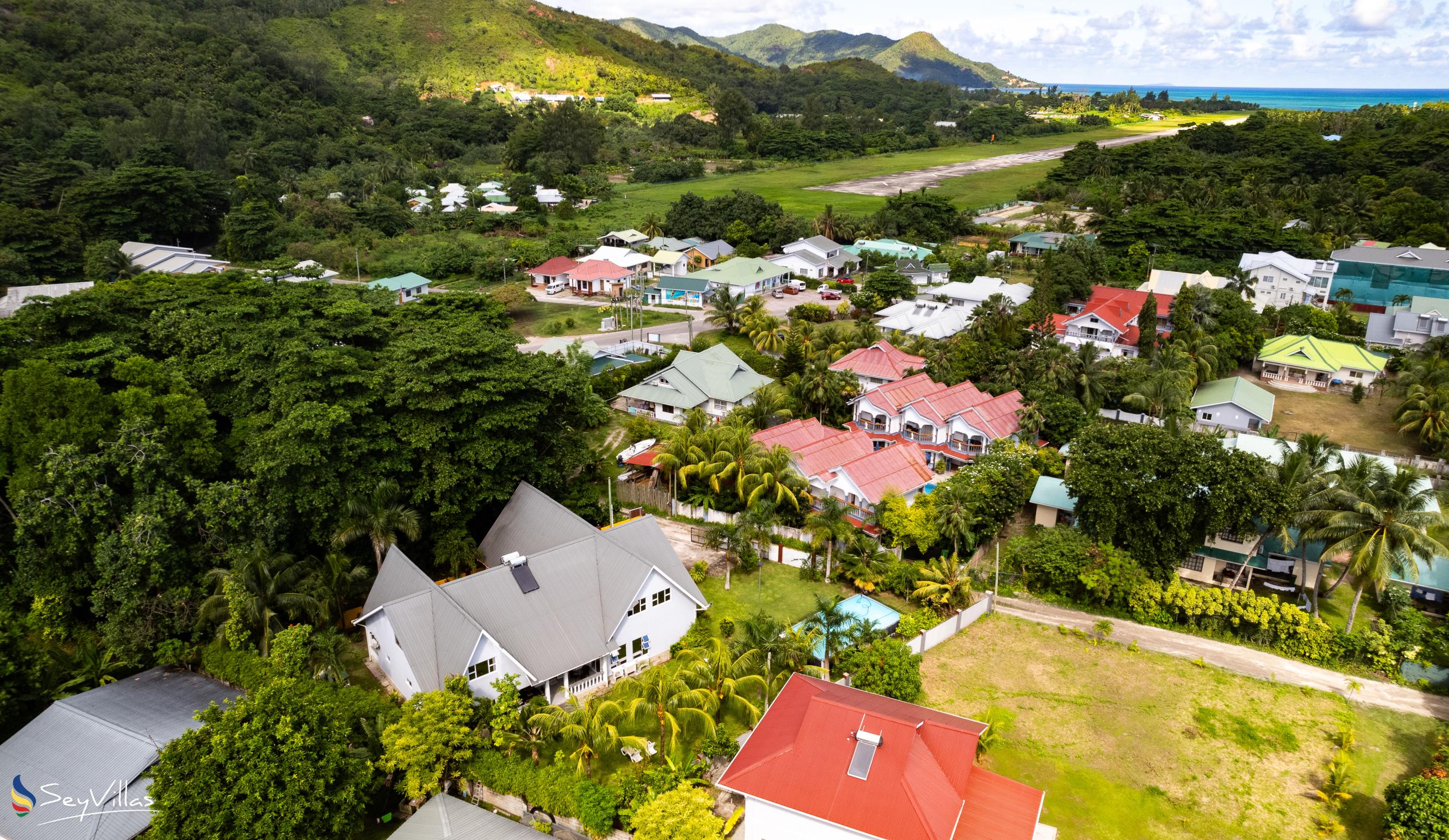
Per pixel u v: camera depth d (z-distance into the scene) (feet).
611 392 305.53
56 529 158.40
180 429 181.68
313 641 145.89
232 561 158.51
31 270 438.81
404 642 142.51
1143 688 160.04
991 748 142.51
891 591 189.78
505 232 572.10
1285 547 184.65
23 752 131.34
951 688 158.92
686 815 112.57
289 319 225.35
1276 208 545.03
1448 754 135.23
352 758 119.24
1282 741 145.89
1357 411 300.20
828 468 217.56
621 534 172.04
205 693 146.20
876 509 202.69
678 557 173.99
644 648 164.35
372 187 622.95
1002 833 109.19
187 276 306.55
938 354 295.28
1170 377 274.57
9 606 168.14
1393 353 341.62
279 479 170.71
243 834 104.01
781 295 449.48
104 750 129.70
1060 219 572.10
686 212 558.97
